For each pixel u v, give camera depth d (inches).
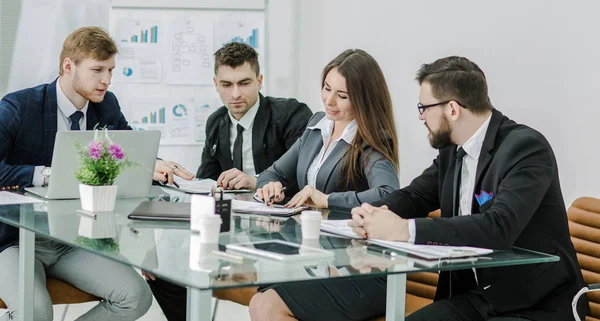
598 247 93.5
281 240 77.0
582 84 126.4
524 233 83.7
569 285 83.4
